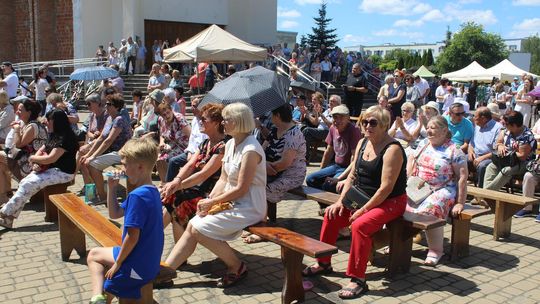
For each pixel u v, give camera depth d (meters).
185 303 4.11
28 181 6.04
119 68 22.09
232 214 4.25
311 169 9.76
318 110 10.48
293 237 4.03
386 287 4.39
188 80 21.61
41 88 15.45
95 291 3.50
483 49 66.38
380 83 26.39
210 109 4.86
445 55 67.88
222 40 13.86
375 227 4.25
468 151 7.55
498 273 4.72
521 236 5.80
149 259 3.44
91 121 8.52
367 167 4.46
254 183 4.34
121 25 24.23
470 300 4.15
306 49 25.62
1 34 26.41
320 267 4.63
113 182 3.96
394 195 4.36
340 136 6.28
